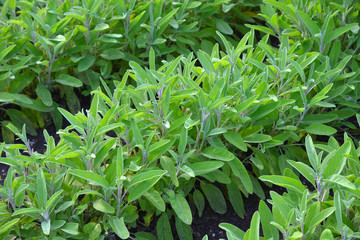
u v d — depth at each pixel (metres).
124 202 1.24
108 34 1.49
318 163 1.12
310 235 1.10
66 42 1.48
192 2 1.59
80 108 1.53
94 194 1.20
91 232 1.17
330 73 1.31
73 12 1.46
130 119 1.22
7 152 1.22
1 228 1.10
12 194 1.16
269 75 1.33
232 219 1.32
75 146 1.18
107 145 1.19
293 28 1.54
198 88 1.23
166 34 1.62
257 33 1.79
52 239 1.13
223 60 1.30
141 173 1.15
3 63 1.38
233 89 1.29
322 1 1.52
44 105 1.47
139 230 1.27
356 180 1.11
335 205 1.05
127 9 1.55
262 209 1.12
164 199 1.22
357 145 1.44
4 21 1.53
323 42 1.42
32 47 1.47
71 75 1.57
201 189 1.35
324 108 1.43
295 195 1.16
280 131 1.38
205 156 1.28
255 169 1.35
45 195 1.12
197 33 1.67
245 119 1.24
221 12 1.75
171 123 1.24
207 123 1.25
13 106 1.51
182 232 1.25
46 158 1.15
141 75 1.27
